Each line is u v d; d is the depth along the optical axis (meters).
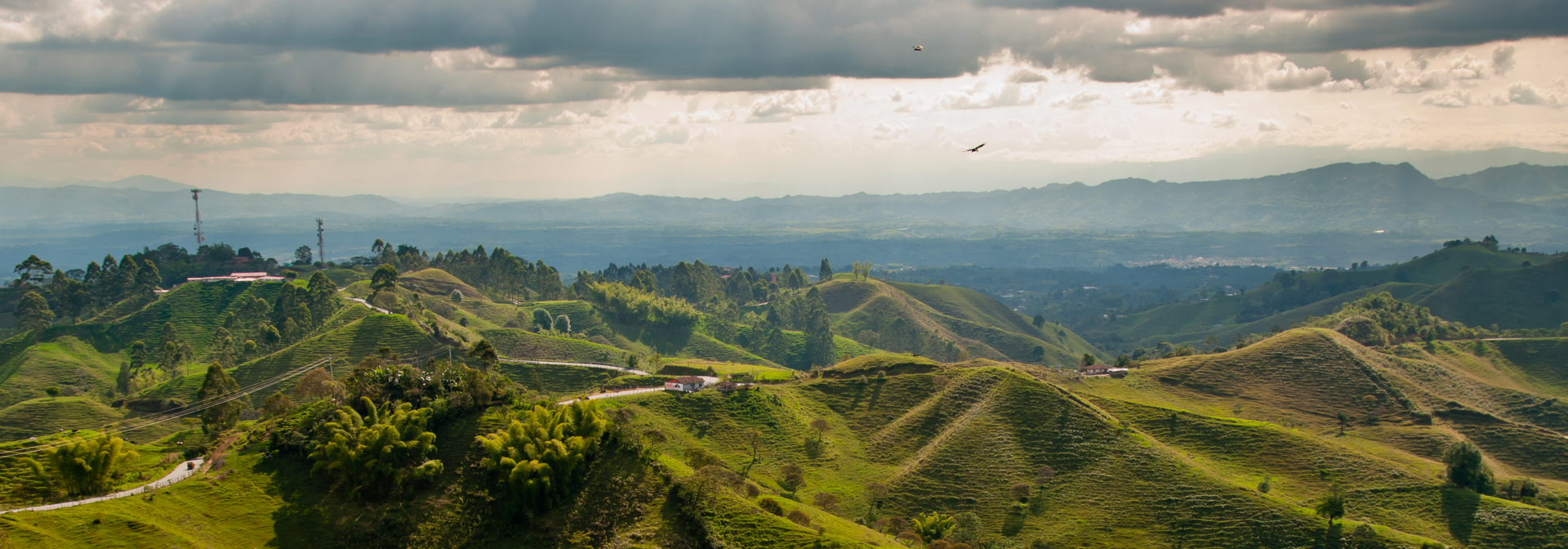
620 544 99.75
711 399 162.25
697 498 106.38
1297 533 121.56
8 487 101.50
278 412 119.50
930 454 147.38
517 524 103.31
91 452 103.31
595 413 115.88
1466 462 141.88
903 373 183.12
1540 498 146.12
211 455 113.81
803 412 166.38
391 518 100.75
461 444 114.12
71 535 86.69
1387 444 175.75
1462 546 126.38
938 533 121.88
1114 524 128.62
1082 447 146.38
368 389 121.06
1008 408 157.75
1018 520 131.88
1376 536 119.19
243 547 94.94
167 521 94.19
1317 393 198.00
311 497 103.94
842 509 132.12
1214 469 147.50
